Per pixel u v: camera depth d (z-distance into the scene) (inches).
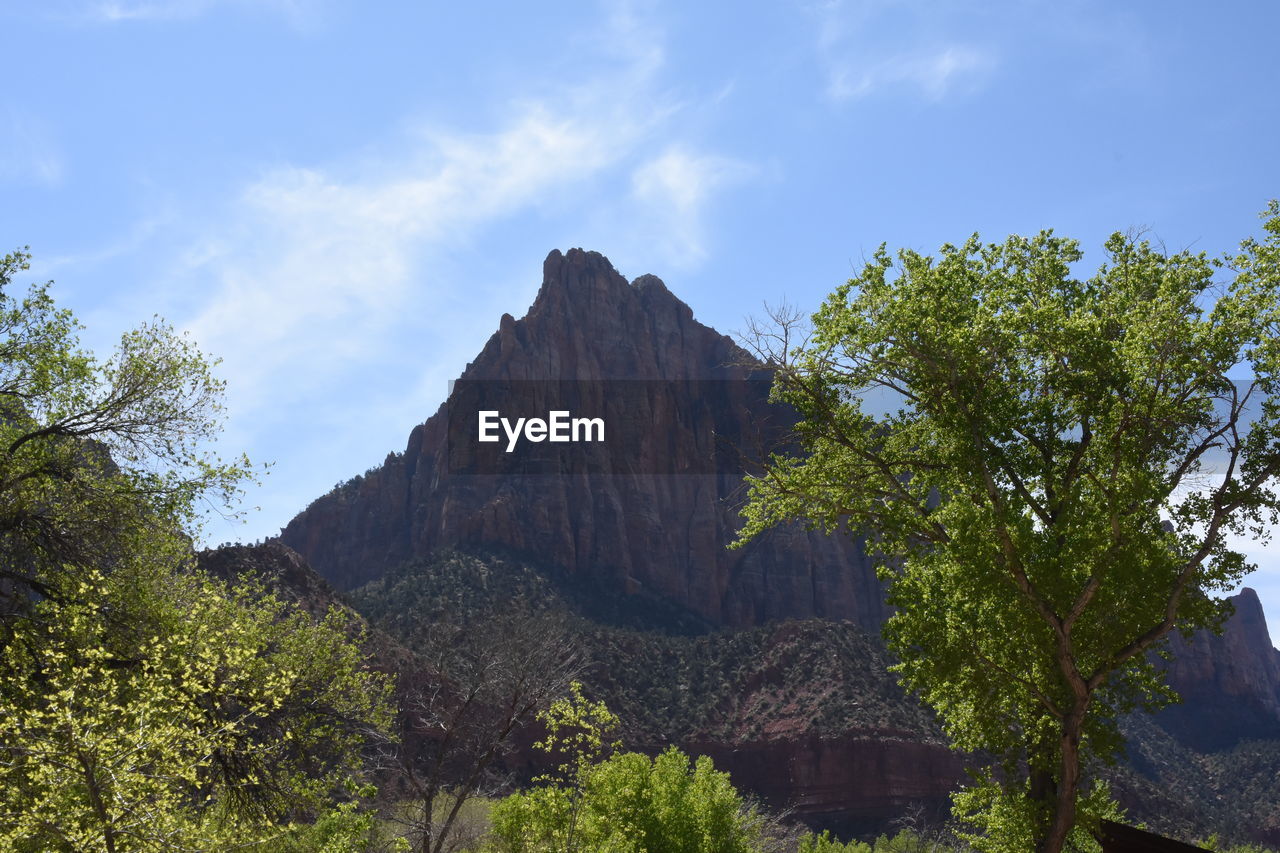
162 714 597.3
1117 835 893.2
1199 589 881.5
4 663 687.7
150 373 834.8
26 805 520.1
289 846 818.2
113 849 478.6
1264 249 825.5
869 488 1001.5
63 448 823.1
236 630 811.4
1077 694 861.2
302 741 842.8
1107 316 922.7
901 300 905.5
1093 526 887.1
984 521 894.4
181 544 864.9
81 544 801.6
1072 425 976.9
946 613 994.1
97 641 712.4
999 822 996.6
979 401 914.7
